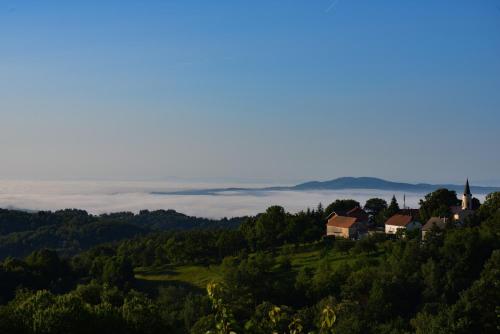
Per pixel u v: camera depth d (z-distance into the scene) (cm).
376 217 15762
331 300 6769
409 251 8662
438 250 8600
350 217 14038
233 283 8312
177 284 11006
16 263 10256
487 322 5547
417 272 8006
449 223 11031
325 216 16038
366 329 6041
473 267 8025
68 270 11238
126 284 10500
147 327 4378
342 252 11144
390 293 7162
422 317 5894
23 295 5309
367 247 10588
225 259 11062
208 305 7244
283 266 10444
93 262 11838
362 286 7675
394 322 6328
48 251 11050
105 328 4234
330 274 8488
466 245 8150
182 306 8025
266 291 8412
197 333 4459
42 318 3997
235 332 1531
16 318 4131
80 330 4088
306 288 8512
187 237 13862
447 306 6569
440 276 7769
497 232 9369
